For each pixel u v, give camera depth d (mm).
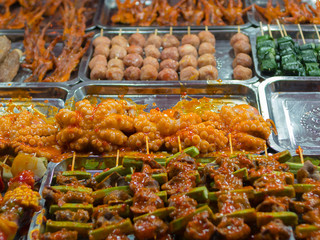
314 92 495
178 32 612
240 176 344
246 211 302
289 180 337
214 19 637
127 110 445
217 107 491
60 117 404
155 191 330
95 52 567
